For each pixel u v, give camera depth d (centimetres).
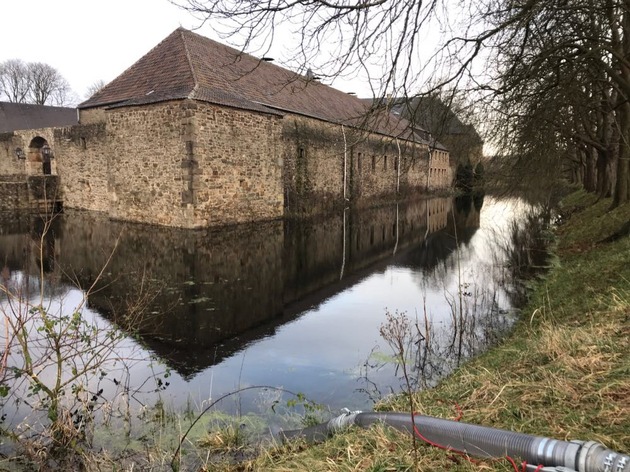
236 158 1647
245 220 1725
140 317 680
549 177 1390
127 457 352
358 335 659
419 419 270
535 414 270
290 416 417
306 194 2256
